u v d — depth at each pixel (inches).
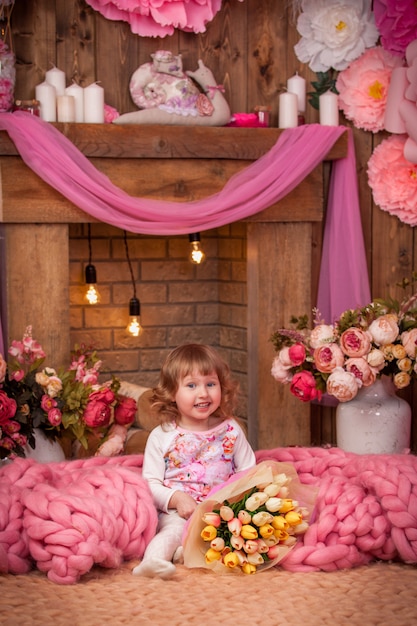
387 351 135.3
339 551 102.6
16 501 102.9
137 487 109.4
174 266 179.9
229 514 102.2
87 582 98.5
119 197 138.9
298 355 136.8
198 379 117.0
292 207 154.3
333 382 133.2
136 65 150.8
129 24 149.9
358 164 159.6
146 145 142.4
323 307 160.9
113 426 141.9
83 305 172.7
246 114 152.3
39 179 136.6
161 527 111.3
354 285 156.0
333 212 157.6
